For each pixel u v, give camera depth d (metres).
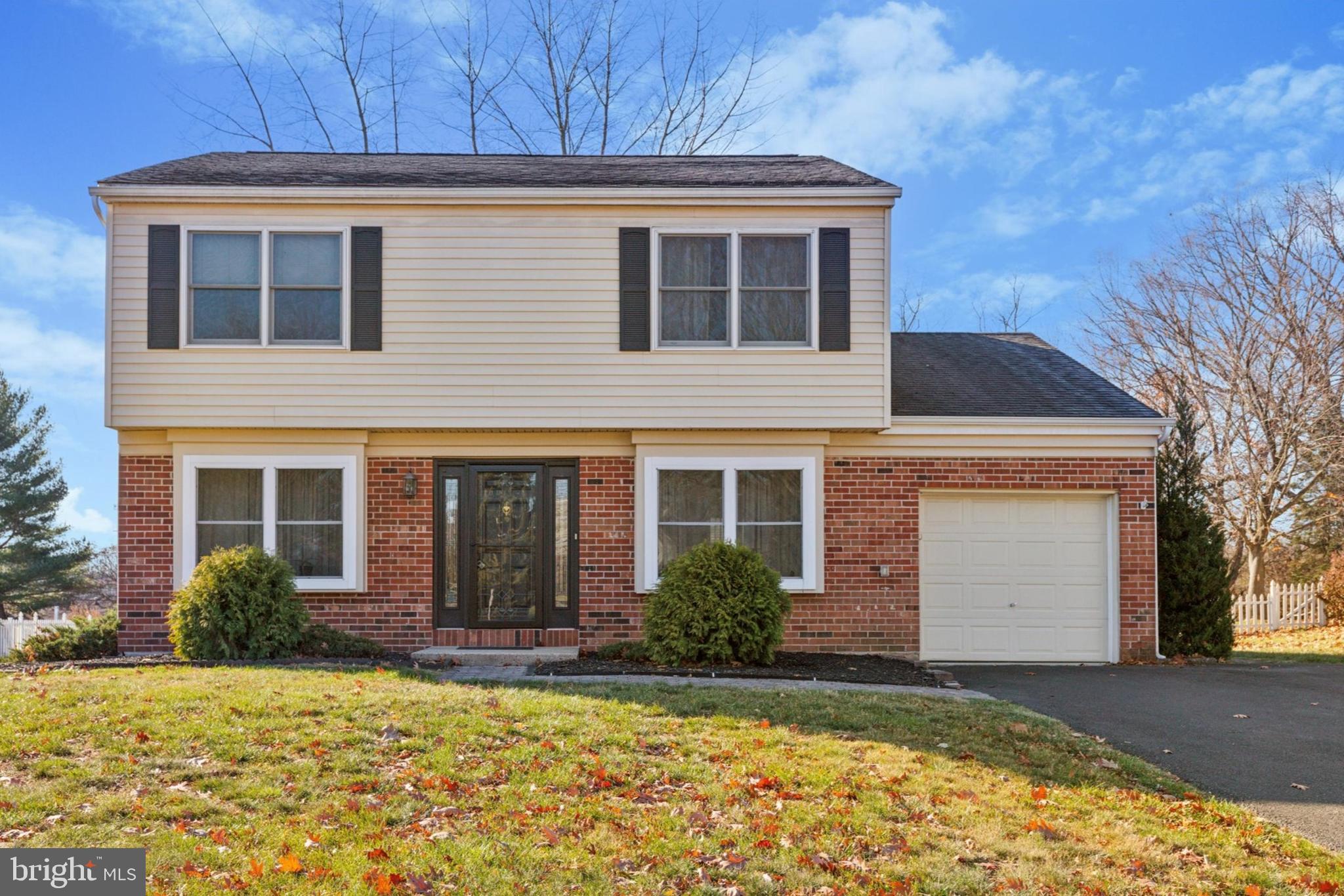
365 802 5.29
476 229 11.34
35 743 5.92
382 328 11.23
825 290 11.41
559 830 5.05
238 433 11.34
